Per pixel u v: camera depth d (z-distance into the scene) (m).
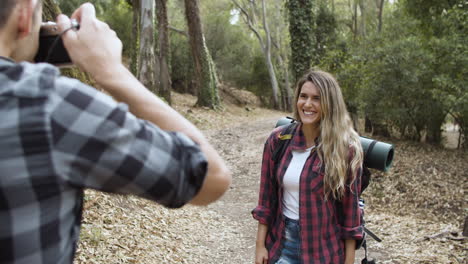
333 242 2.39
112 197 5.96
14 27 0.89
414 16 16.23
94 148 0.79
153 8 16.34
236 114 27.69
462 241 6.31
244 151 14.43
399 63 13.58
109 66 0.97
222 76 37.66
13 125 0.75
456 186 11.89
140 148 0.83
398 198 11.55
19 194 0.75
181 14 34.22
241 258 5.66
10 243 0.76
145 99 0.97
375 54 14.20
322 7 24.27
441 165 13.34
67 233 0.84
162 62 22.22
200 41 24.73
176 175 0.87
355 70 15.03
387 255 5.74
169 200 0.90
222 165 0.99
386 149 2.38
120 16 30.98
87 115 0.80
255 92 40.28
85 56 0.96
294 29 20.56
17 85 0.77
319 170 2.37
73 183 0.81
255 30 36.47
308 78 2.45
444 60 13.57
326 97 2.39
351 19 29.53
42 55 1.00
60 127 0.78
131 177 0.82
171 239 5.69
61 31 0.98
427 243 6.30
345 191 2.37
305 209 2.39
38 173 0.76
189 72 33.72
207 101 25.27
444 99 13.18
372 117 15.35
